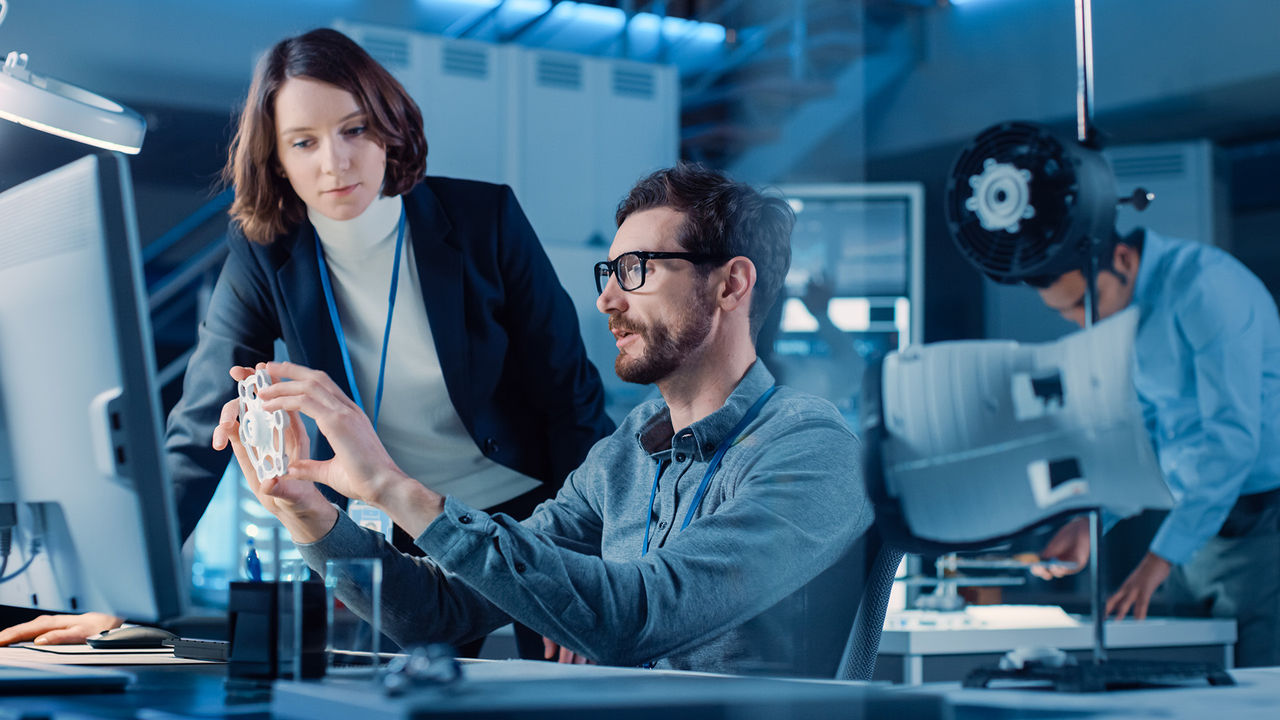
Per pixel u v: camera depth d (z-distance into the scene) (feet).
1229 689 2.45
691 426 3.99
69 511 2.79
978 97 14.16
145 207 13.64
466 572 3.19
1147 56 13.11
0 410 2.93
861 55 14.28
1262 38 12.34
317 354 5.99
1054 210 3.91
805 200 13.66
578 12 13.29
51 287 2.68
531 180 10.19
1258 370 9.02
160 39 13.19
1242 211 13.29
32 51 12.53
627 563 3.37
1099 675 2.41
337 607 2.67
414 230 6.00
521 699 1.94
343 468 3.28
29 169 10.84
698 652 3.71
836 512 3.70
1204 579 9.18
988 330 13.73
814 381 9.04
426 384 6.15
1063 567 8.02
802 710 2.02
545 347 6.25
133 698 2.45
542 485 6.52
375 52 9.66
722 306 4.11
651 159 10.70
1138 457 2.55
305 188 5.79
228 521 11.39
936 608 7.33
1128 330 2.56
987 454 2.66
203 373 6.19
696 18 13.78
